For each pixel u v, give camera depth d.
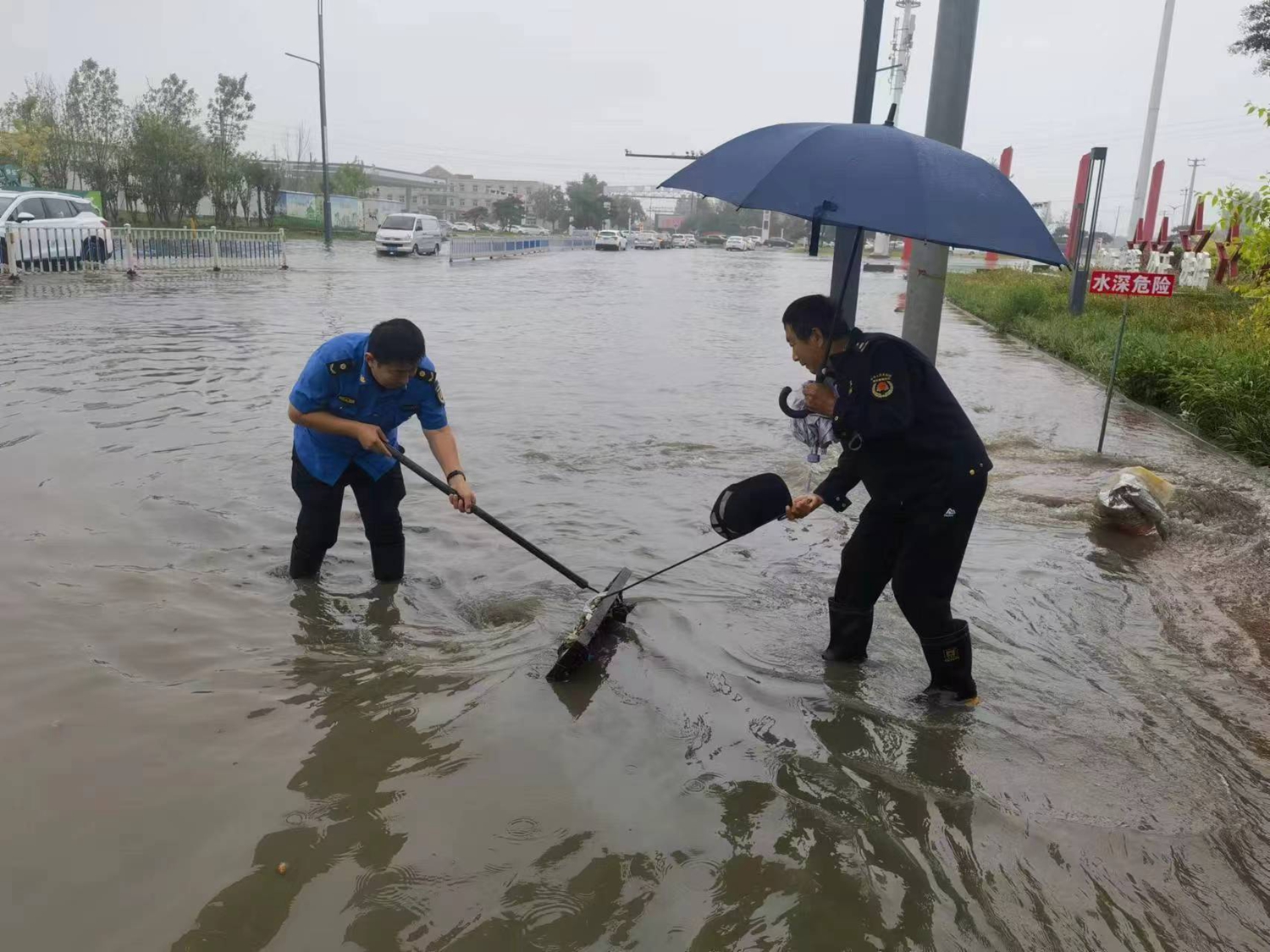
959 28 6.32
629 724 3.14
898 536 3.43
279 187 50.88
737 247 75.00
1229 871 2.56
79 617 3.77
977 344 15.61
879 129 3.12
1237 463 7.33
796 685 3.50
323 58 38.41
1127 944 2.27
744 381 10.20
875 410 3.09
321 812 2.60
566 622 3.94
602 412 8.29
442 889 2.32
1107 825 2.73
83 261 19.41
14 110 42.34
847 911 2.32
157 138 41.31
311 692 3.28
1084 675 3.69
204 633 3.71
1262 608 4.41
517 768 2.85
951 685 3.38
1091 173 16.97
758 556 4.86
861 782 2.88
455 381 9.57
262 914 2.21
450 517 5.30
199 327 12.20
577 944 2.16
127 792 2.66
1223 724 3.36
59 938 2.11
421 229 36.59
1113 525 5.46
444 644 3.72
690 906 2.30
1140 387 9.91
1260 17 28.77
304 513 4.18
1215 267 21.67
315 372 3.84
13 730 2.94
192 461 5.99
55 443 6.24
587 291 22.81
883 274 39.78
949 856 2.56
